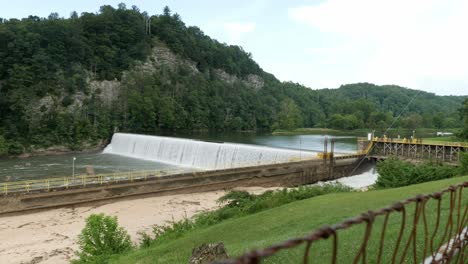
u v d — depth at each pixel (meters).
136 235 29.39
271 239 16.31
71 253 25.59
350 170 58.25
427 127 144.50
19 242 27.61
